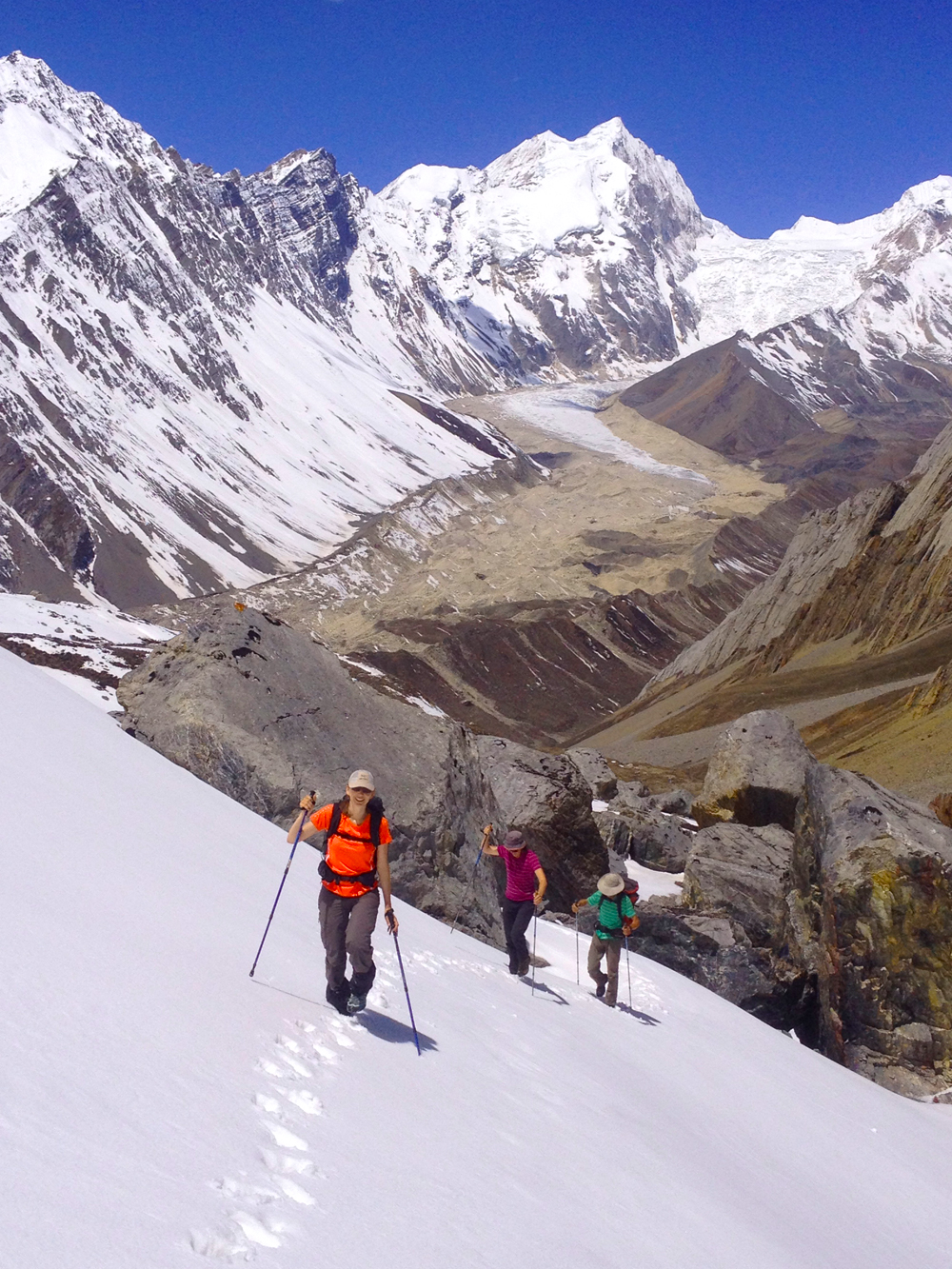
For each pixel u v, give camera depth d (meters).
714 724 89.56
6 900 6.81
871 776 57.72
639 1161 8.55
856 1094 17.47
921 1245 10.93
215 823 14.37
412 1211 5.46
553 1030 12.25
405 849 19.08
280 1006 7.92
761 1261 7.59
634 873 34.00
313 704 20.44
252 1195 4.84
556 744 136.62
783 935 24.58
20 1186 3.93
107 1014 5.95
